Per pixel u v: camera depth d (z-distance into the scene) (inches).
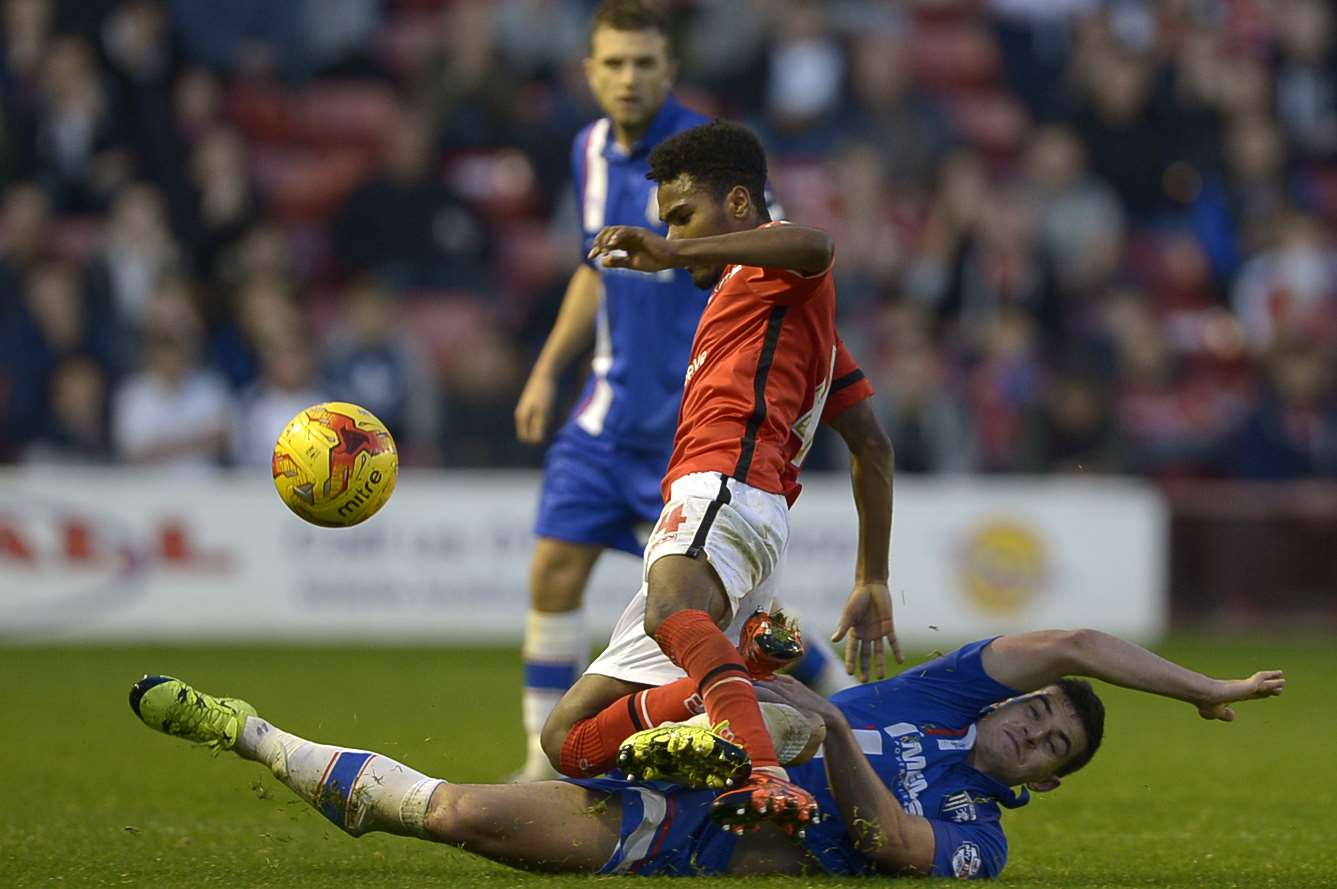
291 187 2278.5
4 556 1697.8
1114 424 1943.9
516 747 1058.7
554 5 2266.2
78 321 1893.5
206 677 1429.6
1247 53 2431.1
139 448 1835.6
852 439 669.9
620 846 589.6
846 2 2444.6
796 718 579.8
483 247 2113.7
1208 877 632.4
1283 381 1998.0
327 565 1738.4
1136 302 2076.8
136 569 1718.8
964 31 2468.0
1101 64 2284.7
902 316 1926.7
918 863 598.9
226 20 2309.3
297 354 1852.9
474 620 1753.2
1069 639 633.0
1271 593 1883.6
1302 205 2358.5
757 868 597.6
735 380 618.8
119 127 2075.5
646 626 592.1
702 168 639.8
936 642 1764.3
